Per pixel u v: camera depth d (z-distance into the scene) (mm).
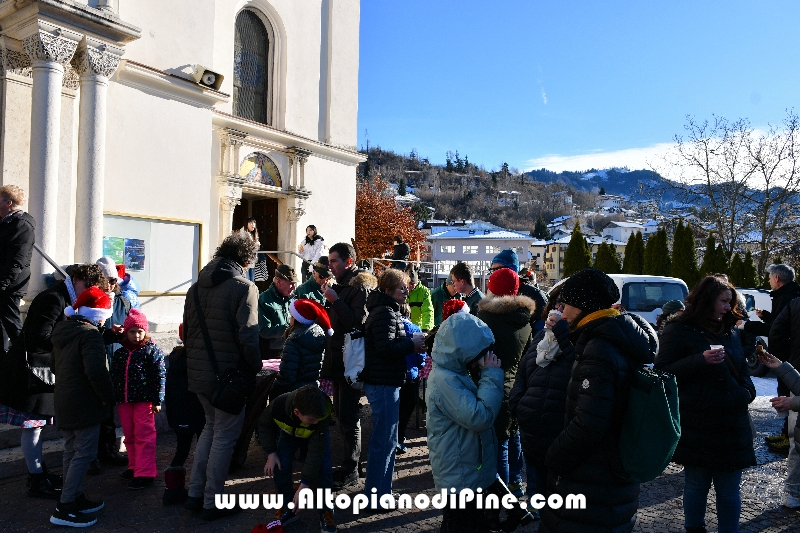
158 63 9680
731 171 30422
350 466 5121
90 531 4102
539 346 3699
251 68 13320
